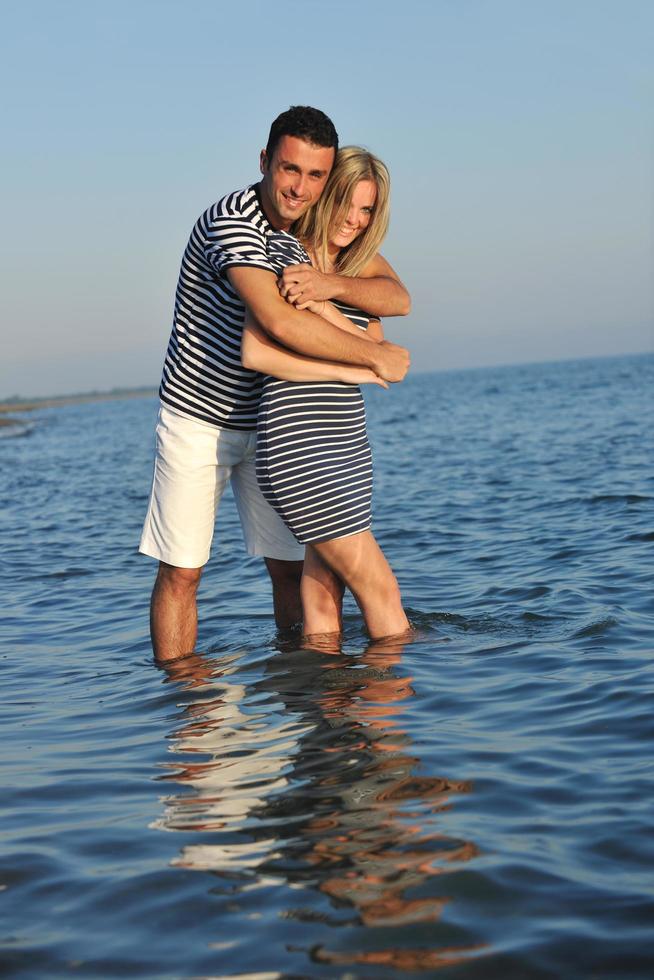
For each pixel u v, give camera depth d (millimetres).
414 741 3201
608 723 3291
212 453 4496
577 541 7305
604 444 16312
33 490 16250
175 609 4656
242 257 3867
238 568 7238
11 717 3875
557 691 3670
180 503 4531
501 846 2406
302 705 3664
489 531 8312
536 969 1905
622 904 2113
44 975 1983
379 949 1994
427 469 15109
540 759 2996
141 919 2180
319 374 3986
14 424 62750
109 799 2900
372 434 26391
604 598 5270
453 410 36219
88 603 6359
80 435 39094
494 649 4320
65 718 3809
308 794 2805
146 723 3643
